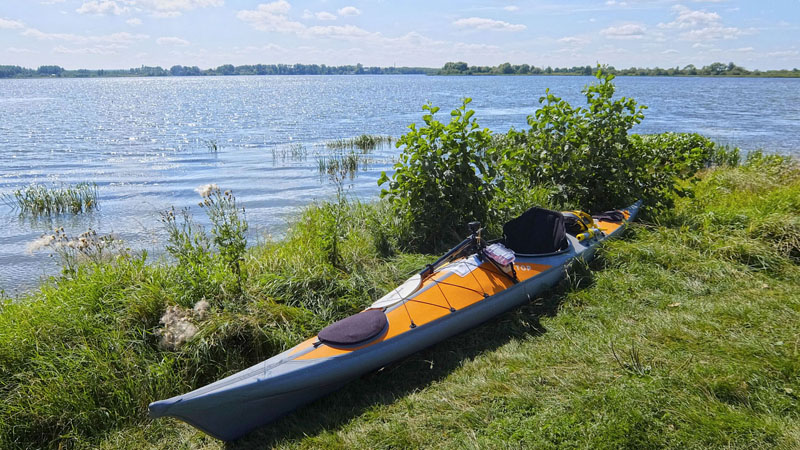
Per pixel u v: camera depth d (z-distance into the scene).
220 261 5.65
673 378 3.85
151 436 4.01
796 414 3.43
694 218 7.47
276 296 5.53
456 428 3.66
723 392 3.69
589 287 5.72
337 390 4.33
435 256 6.86
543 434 3.44
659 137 8.33
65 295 5.14
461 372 4.36
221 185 14.52
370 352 4.26
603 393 3.76
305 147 22.44
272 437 3.88
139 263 5.72
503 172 8.26
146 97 80.00
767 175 10.17
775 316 4.74
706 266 5.89
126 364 4.43
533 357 4.45
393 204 7.94
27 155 20.22
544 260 5.84
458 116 7.04
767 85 134.75
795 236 6.24
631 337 4.59
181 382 4.43
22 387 4.13
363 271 6.38
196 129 30.88
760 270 5.89
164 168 17.36
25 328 4.60
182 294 5.21
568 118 8.01
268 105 57.19
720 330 4.56
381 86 128.88
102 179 15.44
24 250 9.37
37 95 87.75
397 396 4.15
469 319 4.89
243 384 3.87
